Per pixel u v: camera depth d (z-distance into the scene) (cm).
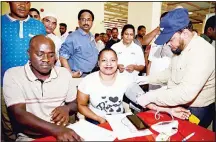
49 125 102
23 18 181
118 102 142
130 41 235
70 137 91
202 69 108
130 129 100
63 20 439
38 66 119
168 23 113
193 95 109
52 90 130
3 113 145
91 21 231
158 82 158
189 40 119
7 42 174
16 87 121
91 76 142
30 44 120
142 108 134
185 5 594
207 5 580
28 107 126
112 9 671
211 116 138
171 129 99
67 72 140
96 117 134
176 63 132
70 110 134
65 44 225
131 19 443
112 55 136
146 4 412
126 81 144
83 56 230
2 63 170
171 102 113
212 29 189
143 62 248
